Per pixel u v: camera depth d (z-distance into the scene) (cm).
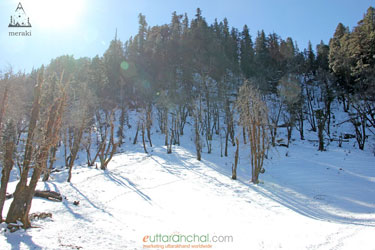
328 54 6569
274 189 2425
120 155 4138
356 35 4653
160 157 3791
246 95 2888
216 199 1981
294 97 4856
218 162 3578
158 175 2772
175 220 1447
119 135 5153
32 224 1127
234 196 2112
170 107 5247
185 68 6419
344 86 5456
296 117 4988
